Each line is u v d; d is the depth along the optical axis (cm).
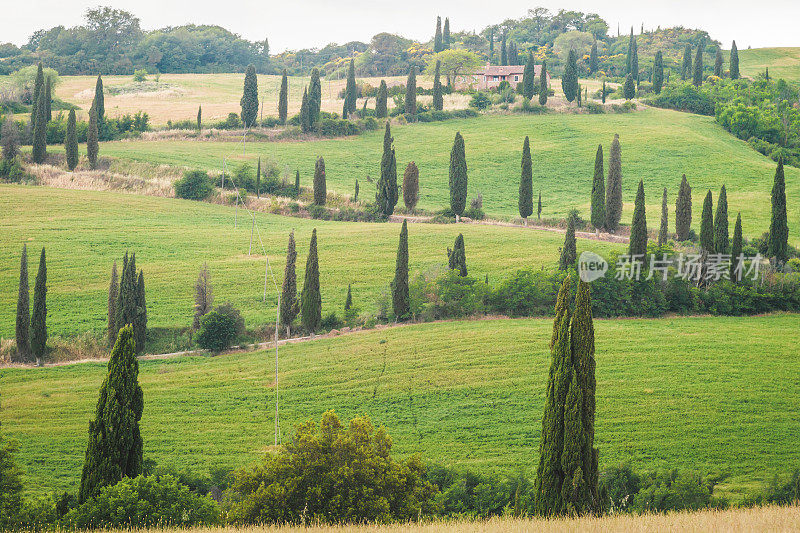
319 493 10206
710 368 19100
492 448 15825
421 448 15875
